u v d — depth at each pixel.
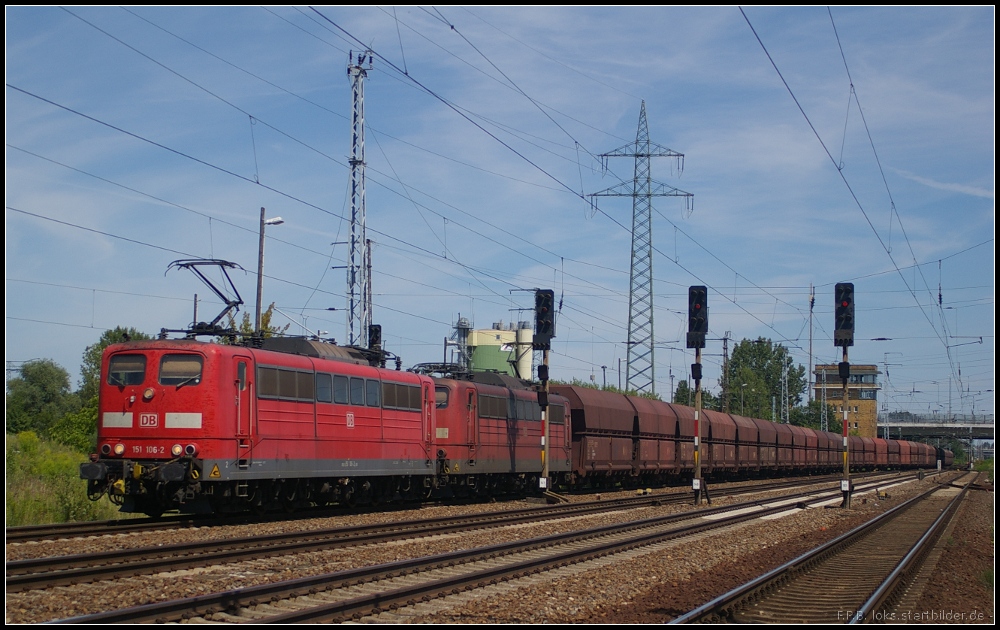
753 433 63.53
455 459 32.09
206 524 21.14
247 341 23.95
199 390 21.06
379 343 36.97
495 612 12.64
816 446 79.25
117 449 21.11
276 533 20.34
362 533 21.05
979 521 32.84
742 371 112.94
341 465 25.50
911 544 23.81
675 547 21.39
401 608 12.64
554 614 12.73
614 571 16.98
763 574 15.91
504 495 37.97
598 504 32.91
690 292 37.00
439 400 32.12
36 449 42.84
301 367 24.12
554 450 39.09
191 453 20.78
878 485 60.50
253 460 22.14
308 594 13.25
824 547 20.45
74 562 14.51
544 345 34.53
